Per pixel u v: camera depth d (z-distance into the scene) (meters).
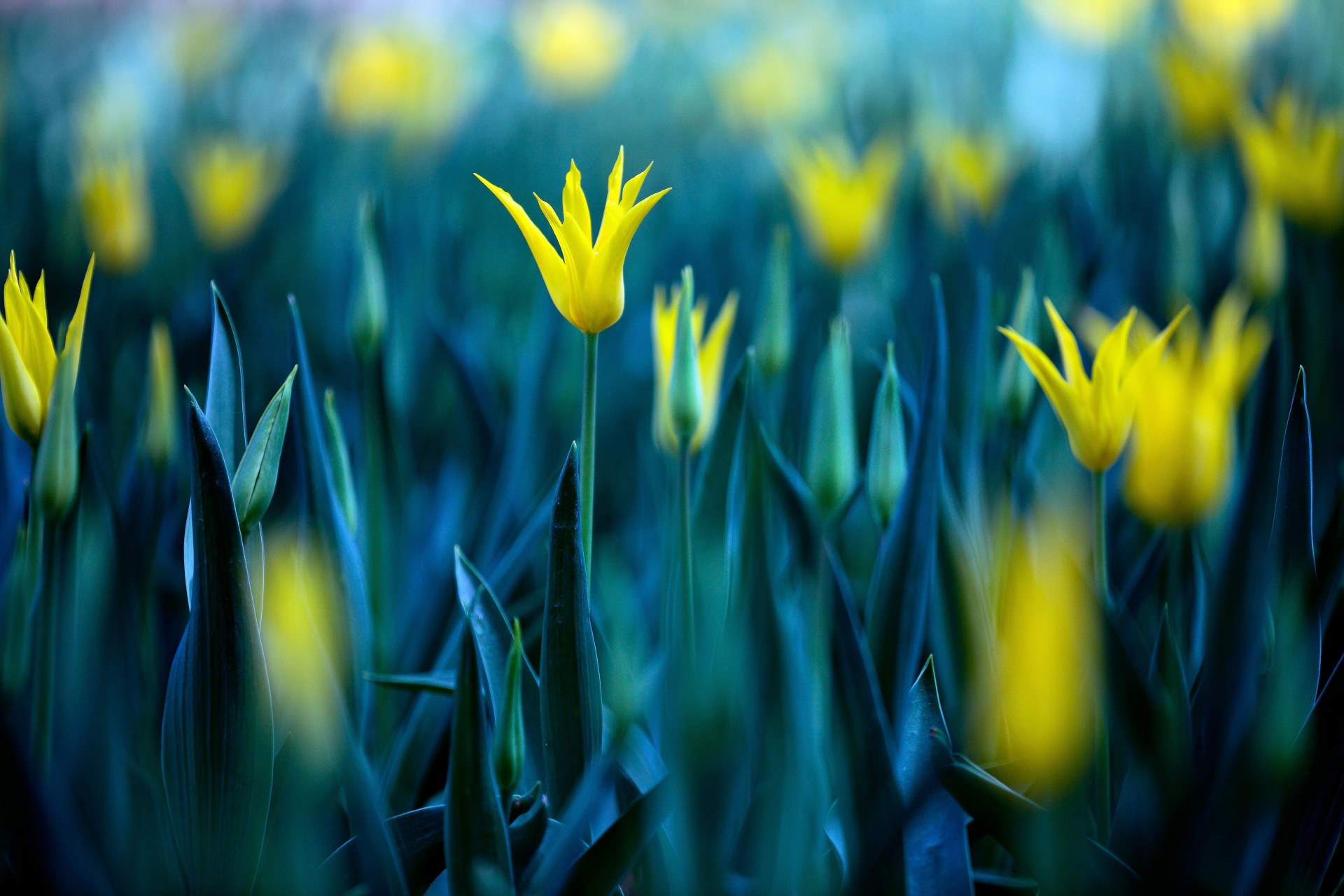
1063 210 1.97
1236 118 2.37
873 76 4.76
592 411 1.22
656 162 4.11
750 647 1.18
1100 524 1.23
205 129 4.31
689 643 1.23
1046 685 1.04
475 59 4.85
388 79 3.39
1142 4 4.23
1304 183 1.59
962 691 1.29
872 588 1.29
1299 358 1.56
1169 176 2.45
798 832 1.15
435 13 5.98
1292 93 3.00
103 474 1.30
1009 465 1.40
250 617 1.15
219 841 1.16
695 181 3.64
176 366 1.73
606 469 1.80
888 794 1.15
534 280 2.10
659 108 4.95
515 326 2.04
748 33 5.77
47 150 3.37
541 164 4.07
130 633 1.27
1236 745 1.16
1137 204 2.47
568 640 1.19
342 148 3.83
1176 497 1.27
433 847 1.20
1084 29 4.07
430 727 1.31
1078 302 1.83
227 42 5.21
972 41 5.18
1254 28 3.65
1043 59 4.14
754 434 1.28
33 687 1.24
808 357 1.71
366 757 1.29
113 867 1.20
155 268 2.66
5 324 1.20
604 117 4.78
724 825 1.10
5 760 1.12
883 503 1.31
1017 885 1.21
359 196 3.24
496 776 1.18
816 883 1.16
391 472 1.44
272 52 5.66
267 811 1.17
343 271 2.05
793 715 1.15
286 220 2.79
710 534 1.32
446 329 1.72
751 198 2.94
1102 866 1.14
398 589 1.45
